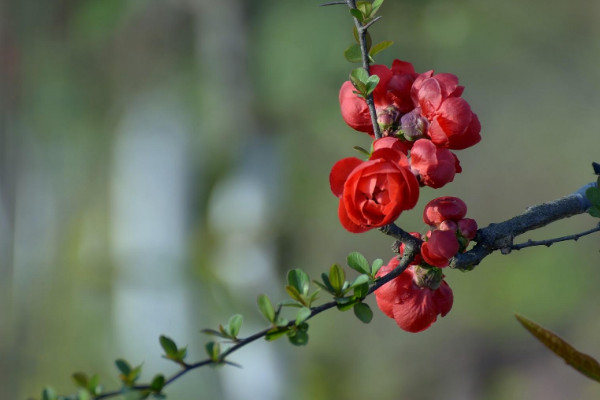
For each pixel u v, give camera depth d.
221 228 10.81
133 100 11.28
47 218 13.52
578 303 12.69
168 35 10.77
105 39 10.98
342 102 2.17
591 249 13.05
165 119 11.15
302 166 11.04
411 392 12.65
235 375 10.83
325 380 12.31
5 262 13.44
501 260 13.55
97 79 11.38
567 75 12.95
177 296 11.05
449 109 2.00
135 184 11.27
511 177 14.65
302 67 9.56
